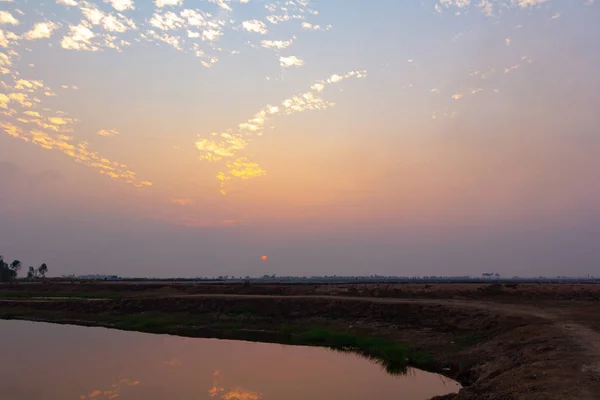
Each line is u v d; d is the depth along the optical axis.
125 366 23.02
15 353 27.03
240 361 24.83
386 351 25.88
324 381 20.06
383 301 40.94
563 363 15.79
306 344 31.80
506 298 44.19
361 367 23.44
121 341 32.78
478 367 21.00
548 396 12.35
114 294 70.69
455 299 45.34
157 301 49.06
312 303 42.69
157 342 32.34
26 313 50.06
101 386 18.58
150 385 18.80
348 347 30.30
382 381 20.31
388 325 35.09
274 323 40.12
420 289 55.28
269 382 19.75
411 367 23.62
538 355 18.06
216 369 22.39
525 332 23.73
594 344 18.80
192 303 47.62
